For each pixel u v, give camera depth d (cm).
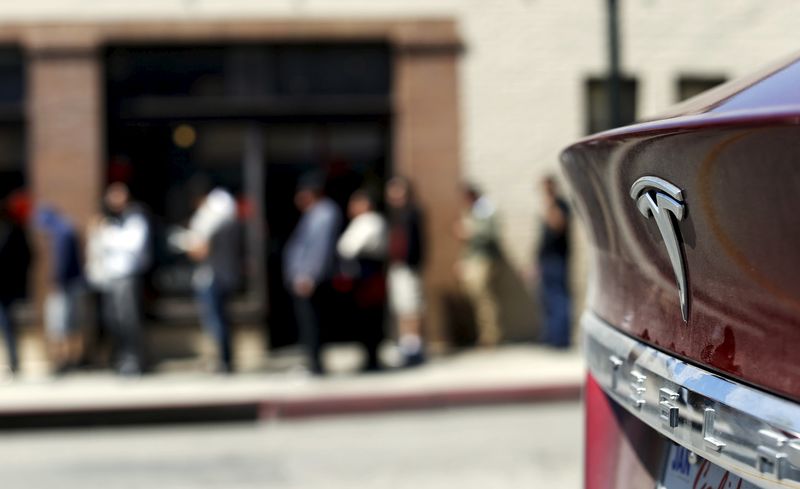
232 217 1065
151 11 1139
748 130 141
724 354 163
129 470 724
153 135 1162
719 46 1137
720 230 157
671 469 196
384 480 670
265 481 677
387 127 1174
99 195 1135
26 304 1141
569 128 1160
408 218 1080
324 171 1174
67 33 1130
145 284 1155
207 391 968
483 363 1072
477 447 764
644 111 1162
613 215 199
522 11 1153
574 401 942
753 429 154
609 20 884
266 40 1151
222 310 1066
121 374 1068
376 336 1040
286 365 1120
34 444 832
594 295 235
